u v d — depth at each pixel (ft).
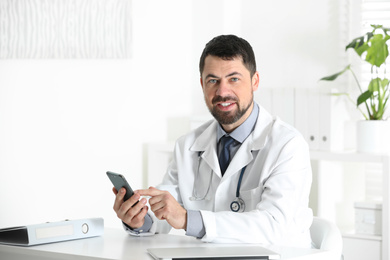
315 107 11.65
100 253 5.82
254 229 6.35
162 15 13.00
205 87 7.03
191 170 7.54
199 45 13.51
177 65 13.46
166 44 13.14
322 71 12.72
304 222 6.81
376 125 11.10
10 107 11.85
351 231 11.43
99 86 12.26
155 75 12.95
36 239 6.20
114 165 12.41
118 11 12.20
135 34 12.44
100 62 12.25
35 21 11.93
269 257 5.52
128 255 5.71
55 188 12.00
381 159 10.75
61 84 12.02
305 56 12.87
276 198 6.64
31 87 11.91
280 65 13.10
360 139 11.23
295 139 7.00
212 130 7.48
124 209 6.57
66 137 12.05
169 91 13.29
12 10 11.95
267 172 6.89
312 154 11.43
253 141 7.12
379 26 11.09
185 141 7.70
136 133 12.65
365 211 10.94
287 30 13.02
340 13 12.52
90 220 6.70
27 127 11.87
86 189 12.19
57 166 12.00
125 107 12.49
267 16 13.21
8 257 6.27
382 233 10.68
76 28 12.08
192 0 13.58
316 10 12.75
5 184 11.69
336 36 12.57
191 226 6.32
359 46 11.01
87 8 12.10
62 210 12.03
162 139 13.17
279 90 11.99
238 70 6.88
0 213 11.60
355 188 12.28
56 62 12.00
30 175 11.87
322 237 7.19
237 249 5.82
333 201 11.94
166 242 6.40
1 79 11.91
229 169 7.08
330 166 11.79
